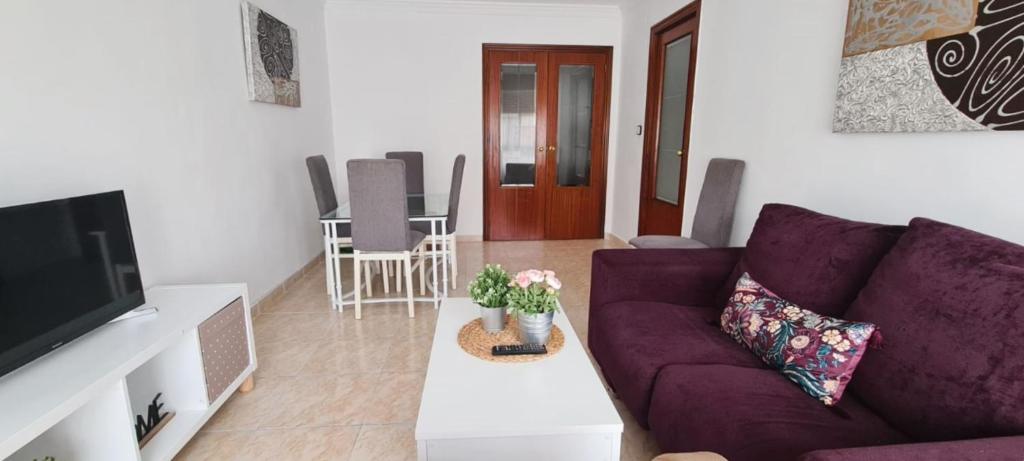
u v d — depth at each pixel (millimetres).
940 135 1613
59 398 1222
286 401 2080
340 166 4883
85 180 1784
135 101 2029
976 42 1443
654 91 4062
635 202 4500
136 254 1864
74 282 1513
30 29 1568
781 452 1100
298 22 3895
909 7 1657
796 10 2291
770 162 2527
